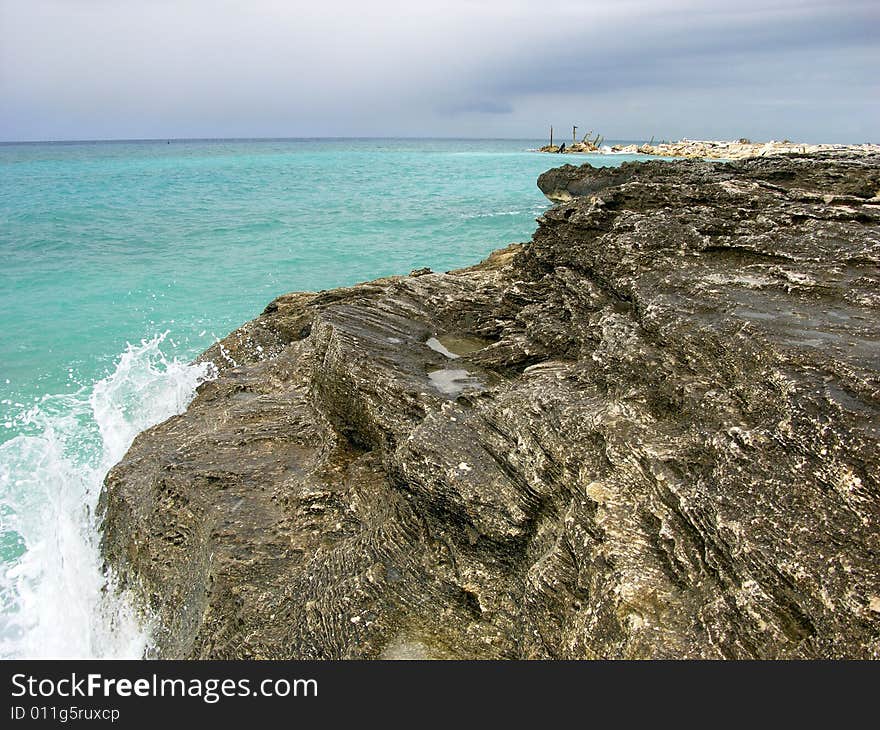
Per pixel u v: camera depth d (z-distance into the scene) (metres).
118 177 75.75
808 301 7.47
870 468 4.84
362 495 8.51
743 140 106.81
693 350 6.94
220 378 12.56
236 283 26.14
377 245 33.97
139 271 28.00
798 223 9.40
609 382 7.45
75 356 18.31
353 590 7.17
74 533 10.86
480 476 7.15
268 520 8.62
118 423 14.11
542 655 5.98
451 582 7.02
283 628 7.25
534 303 11.49
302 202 52.66
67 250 32.31
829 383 5.64
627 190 11.63
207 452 10.02
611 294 9.27
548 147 139.38
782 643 4.56
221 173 83.94
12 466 12.77
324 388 10.34
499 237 36.22
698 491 5.48
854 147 59.25
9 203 49.41
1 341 19.34
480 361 10.35
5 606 9.69
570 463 6.60
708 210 10.27
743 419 5.86
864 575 4.47
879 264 8.01
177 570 8.82
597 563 5.70
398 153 158.25
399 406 9.03
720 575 5.04
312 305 14.98
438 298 12.83
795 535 4.84
